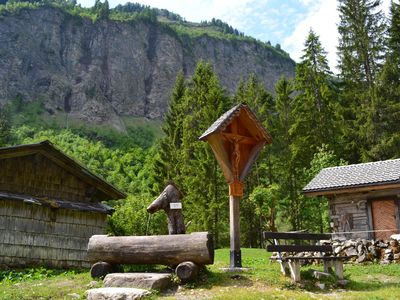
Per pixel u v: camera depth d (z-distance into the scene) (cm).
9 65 16788
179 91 5656
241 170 1355
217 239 4056
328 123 4572
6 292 1064
